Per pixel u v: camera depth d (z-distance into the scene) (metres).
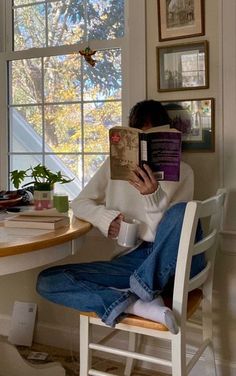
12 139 2.45
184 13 1.91
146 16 1.99
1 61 2.44
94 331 2.17
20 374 1.92
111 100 2.16
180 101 1.94
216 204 1.52
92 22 2.21
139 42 2.00
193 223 1.31
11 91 2.44
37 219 1.60
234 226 1.86
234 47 1.81
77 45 2.22
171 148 1.50
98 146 2.22
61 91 2.30
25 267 1.38
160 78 1.97
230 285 1.91
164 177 1.52
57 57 2.29
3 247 1.27
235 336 1.91
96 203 1.83
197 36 1.89
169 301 1.47
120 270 1.63
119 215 1.68
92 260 2.17
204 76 1.88
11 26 2.44
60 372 1.88
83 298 1.46
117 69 2.14
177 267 1.34
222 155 1.87
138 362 2.07
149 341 2.07
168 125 1.66
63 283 1.53
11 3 2.43
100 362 2.10
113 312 1.38
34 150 2.39
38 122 2.37
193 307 1.54
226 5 1.82
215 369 1.77
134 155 1.52
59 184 2.32
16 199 2.09
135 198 1.74
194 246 1.38
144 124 1.76
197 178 1.93
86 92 2.23
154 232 1.60
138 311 1.39
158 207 1.57
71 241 1.58
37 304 2.33
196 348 1.96
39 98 2.36
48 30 2.33
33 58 2.36
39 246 1.34
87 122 2.24
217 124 1.87
